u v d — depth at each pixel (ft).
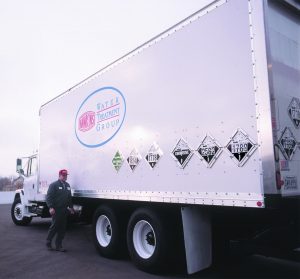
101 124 23.07
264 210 14.84
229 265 20.06
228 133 14.12
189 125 15.99
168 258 17.74
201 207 16.85
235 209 16.01
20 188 40.22
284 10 14.53
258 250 14.84
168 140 17.17
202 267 16.33
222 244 16.85
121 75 21.33
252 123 13.24
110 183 21.61
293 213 13.46
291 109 13.78
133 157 19.69
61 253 23.93
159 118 17.89
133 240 19.58
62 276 18.29
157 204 18.60
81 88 25.98
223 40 14.66
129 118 20.27
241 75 13.80
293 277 17.60
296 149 13.65
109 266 20.20
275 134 12.72
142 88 19.35
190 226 16.39
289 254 13.69
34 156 36.78
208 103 15.12
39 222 43.42
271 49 13.58
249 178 13.17
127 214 21.66
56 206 24.85
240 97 13.76
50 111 30.71
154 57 18.58
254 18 13.52
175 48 17.19
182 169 16.19
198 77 15.71
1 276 18.44
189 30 16.43
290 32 14.60
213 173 14.61
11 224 41.04
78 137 25.82
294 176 13.29
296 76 14.46
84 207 27.12
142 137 19.07
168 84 17.46
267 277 17.57
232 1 14.42
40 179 31.91
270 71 12.94
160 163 17.60
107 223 22.81
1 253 24.08
